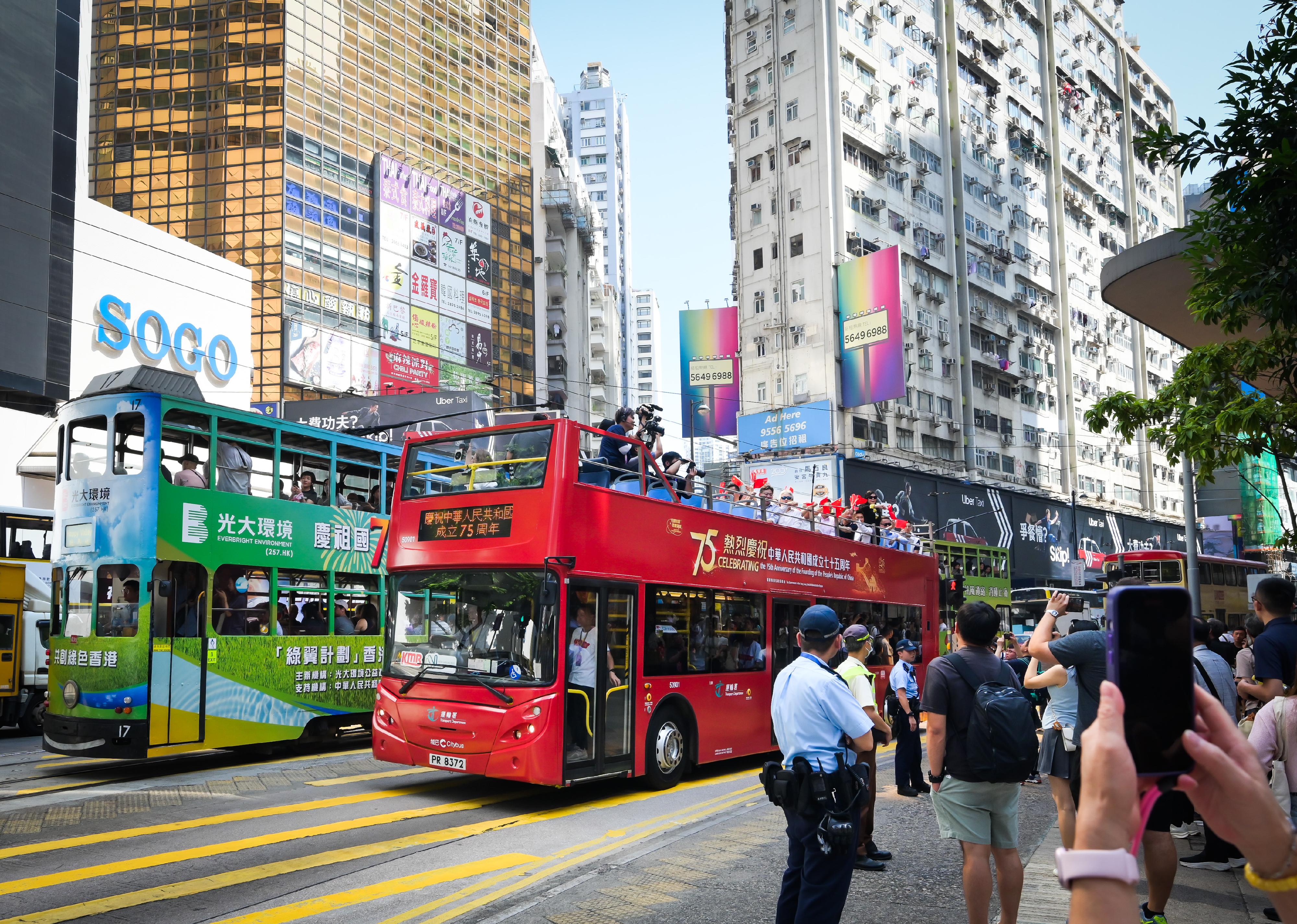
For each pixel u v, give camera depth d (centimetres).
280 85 4653
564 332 6412
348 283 4781
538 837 786
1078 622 595
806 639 456
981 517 4781
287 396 4362
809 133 4425
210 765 1178
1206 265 710
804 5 4506
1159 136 663
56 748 1055
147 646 1030
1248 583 3250
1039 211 5878
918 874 652
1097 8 6975
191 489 1094
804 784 419
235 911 562
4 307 2234
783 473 4119
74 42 2466
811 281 4353
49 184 2361
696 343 4394
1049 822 851
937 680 474
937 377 4797
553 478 941
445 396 3794
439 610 984
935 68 5156
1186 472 2369
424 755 945
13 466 2236
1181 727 125
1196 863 678
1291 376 780
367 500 1372
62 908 562
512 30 6128
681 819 875
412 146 5316
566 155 7588
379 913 559
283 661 1195
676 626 1103
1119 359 6531
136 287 2594
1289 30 610
